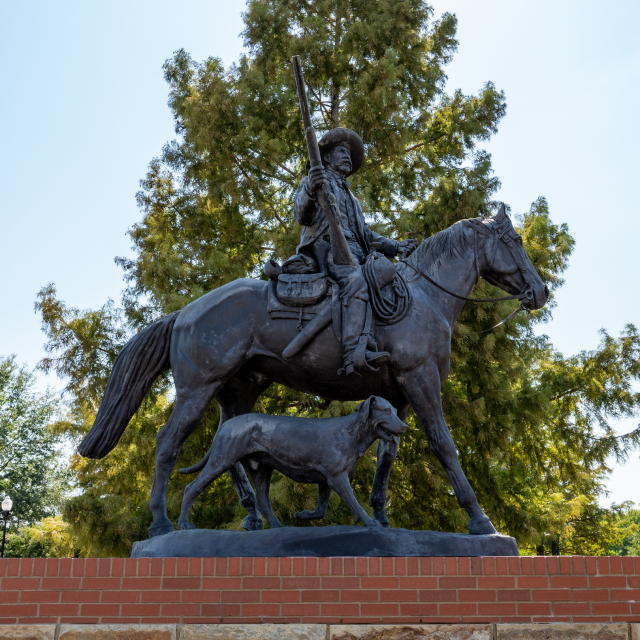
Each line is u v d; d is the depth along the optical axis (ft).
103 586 14.84
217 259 44.98
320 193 18.67
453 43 56.34
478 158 50.57
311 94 50.31
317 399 41.65
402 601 14.67
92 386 44.68
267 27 51.31
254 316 18.58
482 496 45.42
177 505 39.78
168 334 19.34
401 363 17.81
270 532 16.24
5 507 64.23
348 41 50.29
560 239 53.06
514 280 19.44
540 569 14.94
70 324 46.32
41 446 107.55
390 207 51.44
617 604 14.75
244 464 18.63
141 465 42.98
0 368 108.68
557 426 48.70
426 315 18.37
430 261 19.42
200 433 41.47
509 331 45.29
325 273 18.72
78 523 42.01
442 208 46.65
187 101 49.42
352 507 16.53
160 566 14.98
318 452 16.93
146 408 44.65
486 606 14.67
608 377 48.91
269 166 47.47
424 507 43.06
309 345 18.15
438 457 17.66
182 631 14.51
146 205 52.08
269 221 50.34
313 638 14.43
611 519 52.31
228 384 19.62
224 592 14.78
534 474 51.31
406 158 53.42
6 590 14.76
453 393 43.24
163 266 45.29
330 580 14.80
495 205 47.62
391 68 47.29
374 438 16.93
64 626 14.53
